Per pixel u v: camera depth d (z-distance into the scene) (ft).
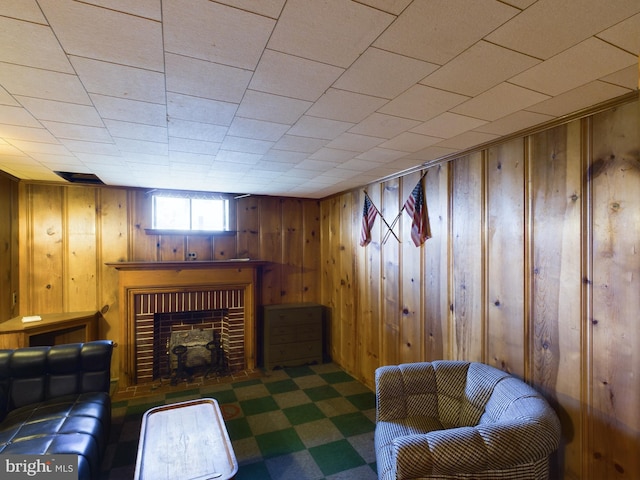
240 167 10.05
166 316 13.62
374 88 5.03
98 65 4.38
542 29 3.60
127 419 9.96
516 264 7.13
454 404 7.34
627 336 5.34
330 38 3.79
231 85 4.94
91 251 12.62
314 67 4.43
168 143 7.71
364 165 9.82
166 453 6.12
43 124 6.49
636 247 5.24
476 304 8.07
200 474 5.59
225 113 5.98
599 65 4.33
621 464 5.40
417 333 10.01
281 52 4.08
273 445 8.68
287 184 12.75
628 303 5.33
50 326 10.92
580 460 5.95
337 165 9.80
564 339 6.23
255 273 14.16
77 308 12.42
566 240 6.21
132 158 9.04
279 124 6.52
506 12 3.33
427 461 4.70
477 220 8.07
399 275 10.84
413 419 7.34
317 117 6.16
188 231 13.94
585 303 5.91
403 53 4.09
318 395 11.62
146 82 4.84
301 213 15.94
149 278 12.62
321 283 16.15
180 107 5.72
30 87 4.98
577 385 6.01
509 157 7.30
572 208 6.11
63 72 4.55
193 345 13.58
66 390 8.29
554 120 6.25
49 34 3.70
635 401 5.24
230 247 14.66
